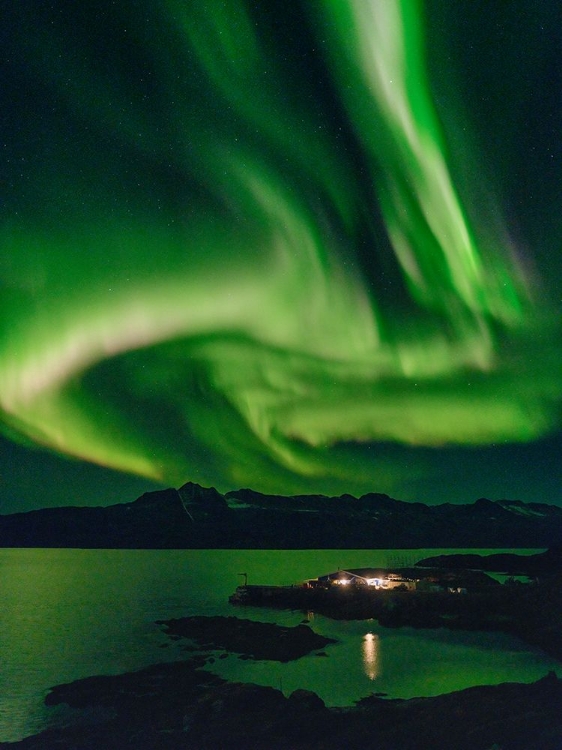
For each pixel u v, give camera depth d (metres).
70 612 81.25
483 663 45.41
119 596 100.62
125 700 33.56
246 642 54.03
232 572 150.38
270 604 83.31
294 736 25.30
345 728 25.81
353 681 40.53
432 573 97.50
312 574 141.50
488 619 61.03
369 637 57.44
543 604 61.38
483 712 25.36
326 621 68.50
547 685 28.12
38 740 27.09
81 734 27.72
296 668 44.59
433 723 24.92
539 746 20.84
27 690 40.78
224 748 24.56
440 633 58.03
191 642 56.12
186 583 123.81
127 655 52.03
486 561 123.62
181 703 32.28
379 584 86.88
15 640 60.50
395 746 22.91
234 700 30.70
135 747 25.56
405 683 39.97
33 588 114.88
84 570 163.62
